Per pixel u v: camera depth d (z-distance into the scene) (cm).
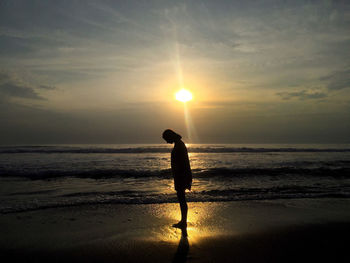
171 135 440
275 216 482
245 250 327
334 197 642
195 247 336
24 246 338
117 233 388
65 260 299
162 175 1021
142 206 548
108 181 898
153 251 323
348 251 327
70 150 2461
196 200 603
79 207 537
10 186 798
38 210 513
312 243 353
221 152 2545
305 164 1410
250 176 993
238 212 508
